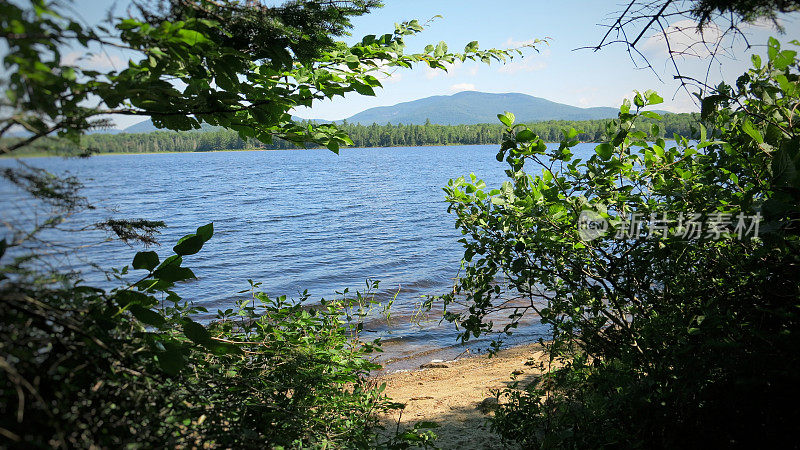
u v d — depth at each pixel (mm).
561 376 4051
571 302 3959
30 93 1495
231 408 2580
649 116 3607
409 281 18562
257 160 174125
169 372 2109
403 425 5797
